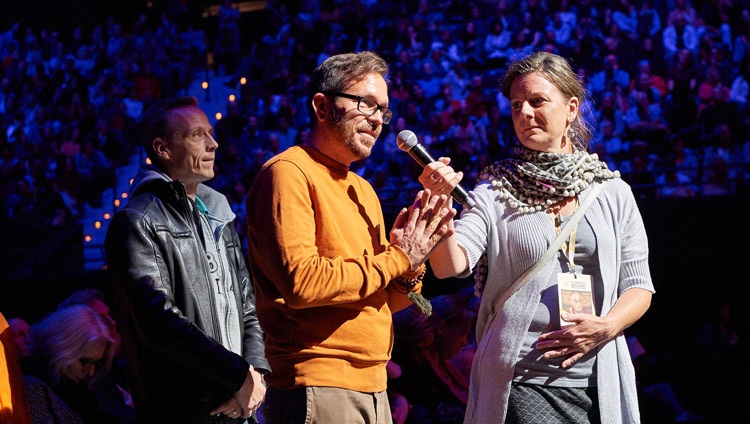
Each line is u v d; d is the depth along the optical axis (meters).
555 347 2.59
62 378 3.16
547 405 2.61
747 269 8.70
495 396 2.62
